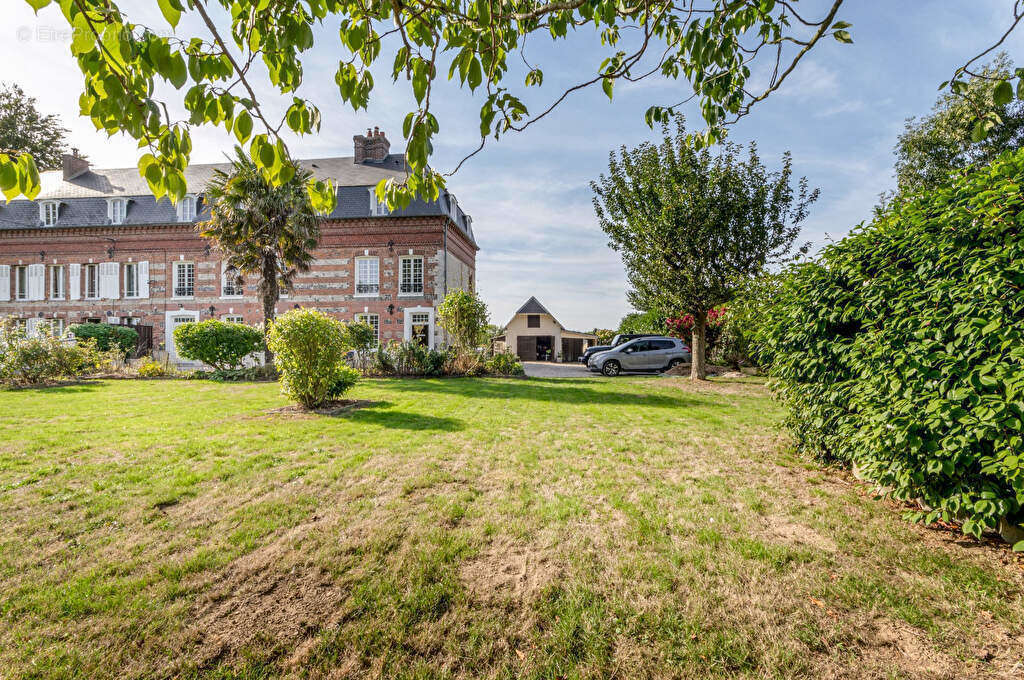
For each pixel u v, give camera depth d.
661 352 18.42
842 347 4.06
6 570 2.65
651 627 2.25
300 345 8.02
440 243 21.70
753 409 8.79
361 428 6.62
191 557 2.83
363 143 25.47
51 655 2.00
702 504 3.78
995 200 3.04
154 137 1.82
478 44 2.34
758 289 5.99
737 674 1.97
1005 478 2.74
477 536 3.17
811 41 2.99
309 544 3.02
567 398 10.36
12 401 8.84
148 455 5.02
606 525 3.37
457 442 5.84
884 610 2.36
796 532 3.27
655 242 13.07
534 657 2.07
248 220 14.95
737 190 12.71
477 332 16.97
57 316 23.19
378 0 2.23
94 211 23.34
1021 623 2.24
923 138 17.08
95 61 1.61
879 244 3.98
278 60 2.11
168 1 1.63
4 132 26.97
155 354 22.64
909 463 3.18
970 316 3.05
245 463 4.74
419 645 2.14
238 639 2.14
